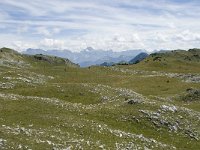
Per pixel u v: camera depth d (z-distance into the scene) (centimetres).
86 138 3578
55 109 4672
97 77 10875
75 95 6550
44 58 19700
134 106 5200
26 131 3350
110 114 4809
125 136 4009
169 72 13950
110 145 3516
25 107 4578
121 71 13288
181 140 4462
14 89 6988
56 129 3712
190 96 7738
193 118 5166
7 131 3219
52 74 10756
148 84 9712
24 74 8981
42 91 6675
